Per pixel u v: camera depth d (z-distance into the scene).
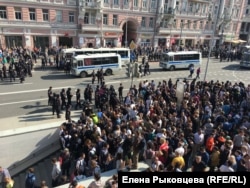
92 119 14.05
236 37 68.25
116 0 44.69
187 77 32.41
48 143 15.87
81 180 9.88
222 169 8.66
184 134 11.84
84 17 42.22
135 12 47.47
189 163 10.98
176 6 52.84
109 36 45.72
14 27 36.59
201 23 59.12
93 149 10.98
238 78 33.72
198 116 13.55
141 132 11.43
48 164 14.35
